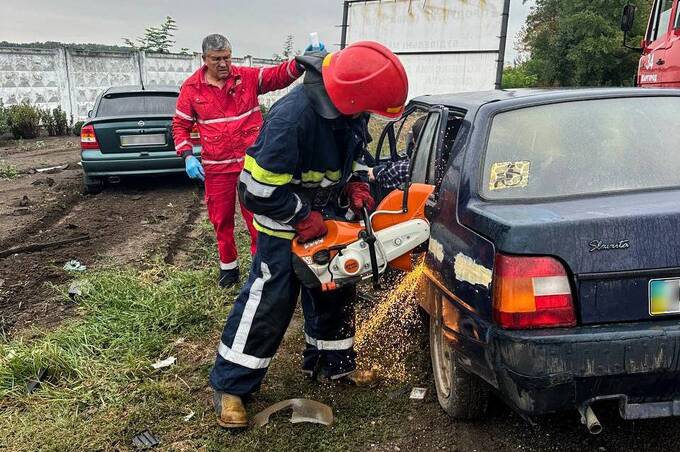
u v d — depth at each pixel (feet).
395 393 10.82
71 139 51.01
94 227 22.52
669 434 9.11
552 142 8.96
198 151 26.48
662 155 8.80
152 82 61.87
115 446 9.65
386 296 13.79
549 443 9.11
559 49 55.67
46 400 10.85
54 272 17.26
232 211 15.46
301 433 9.79
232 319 9.82
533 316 7.06
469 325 7.86
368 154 12.03
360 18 53.11
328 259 9.38
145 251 19.29
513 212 7.72
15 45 52.16
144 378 11.60
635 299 7.06
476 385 9.06
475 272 7.78
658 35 24.04
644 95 9.74
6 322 14.07
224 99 14.84
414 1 49.90
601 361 6.91
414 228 9.65
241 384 9.85
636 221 7.06
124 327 13.47
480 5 46.55
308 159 9.15
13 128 50.55
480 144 9.17
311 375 11.37
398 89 8.30
